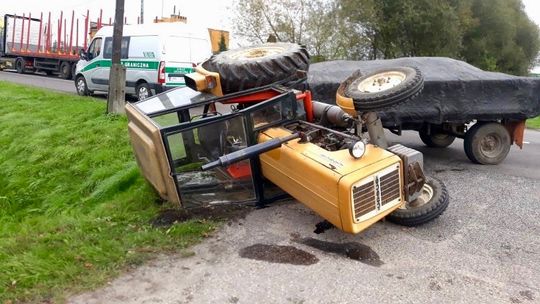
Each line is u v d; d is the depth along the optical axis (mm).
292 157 4980
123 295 3928
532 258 4602
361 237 5016
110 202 6676
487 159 8250
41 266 4250
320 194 4680
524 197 6359
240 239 4984
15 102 14039
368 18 29766
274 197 5801
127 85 15547
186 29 15031
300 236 5051
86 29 24109
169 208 5715
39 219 6910
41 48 27484
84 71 16906
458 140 10531
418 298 3908
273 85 5816
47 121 11594
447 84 7766
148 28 15055
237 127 5488
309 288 4051
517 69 39094
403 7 30234
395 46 31578
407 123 8109
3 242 4914
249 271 4328
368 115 5078
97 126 10469
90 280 4102
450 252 4703
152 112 5719
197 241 4930
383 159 4734
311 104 6043
